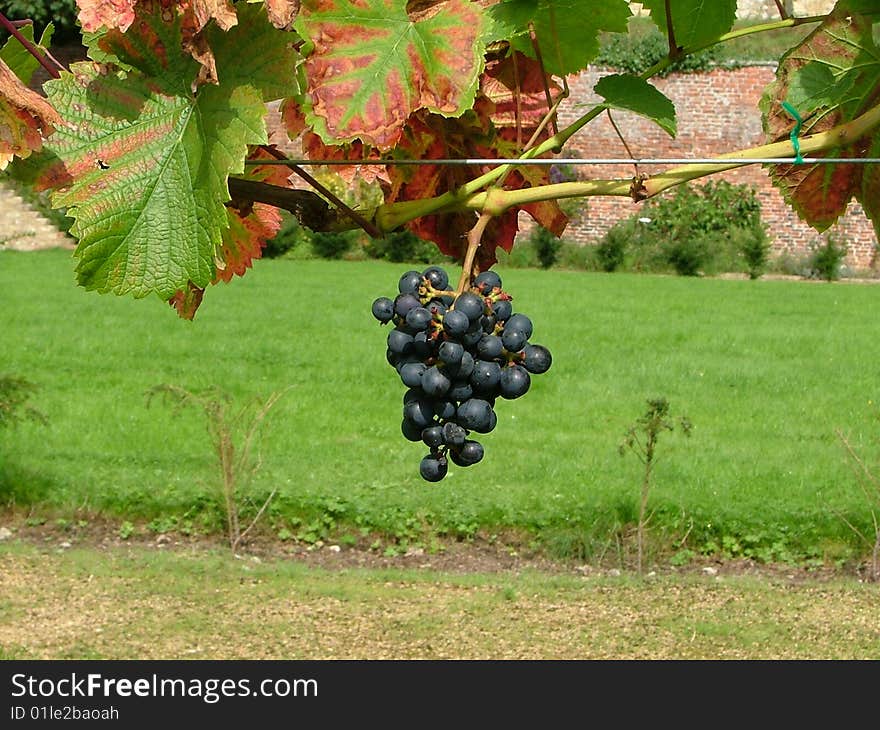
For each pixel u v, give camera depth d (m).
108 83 3.01
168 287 2.99
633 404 24.05
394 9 3.26
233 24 2.80
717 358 29.64
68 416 21.00
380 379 26.28
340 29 3.23
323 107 3.21
